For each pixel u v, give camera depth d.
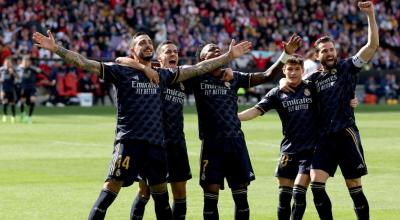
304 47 65.12
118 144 14.33
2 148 29.31
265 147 30.05
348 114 15.48
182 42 61.22
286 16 66.75
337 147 15.42
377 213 17.59
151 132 14.29
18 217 17.05
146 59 14.61
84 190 20.34
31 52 55.09
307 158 15.57
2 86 41.59
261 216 17.31
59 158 26.55
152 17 61.56
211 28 63.12
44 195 19.62
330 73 15.52
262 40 63.66
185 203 15.64
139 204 15.61
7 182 21.52
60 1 58.97
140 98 14.30
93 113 47.34
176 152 15.43
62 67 54.88
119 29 59.09
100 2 60.47
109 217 17.08
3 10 56.78
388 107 55.59
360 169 15.37
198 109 15.45
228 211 17.78
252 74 15.75
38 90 54.47
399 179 22.22
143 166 14.45
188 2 63.47
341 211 17.80
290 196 15.85
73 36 57.78
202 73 14.95
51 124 39.78
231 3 65.12
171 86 15.36
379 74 61.34
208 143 15.29
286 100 15.76
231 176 15.34
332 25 67.56
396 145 30.94
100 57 57.62
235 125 15.34
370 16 15.30
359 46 67.50
